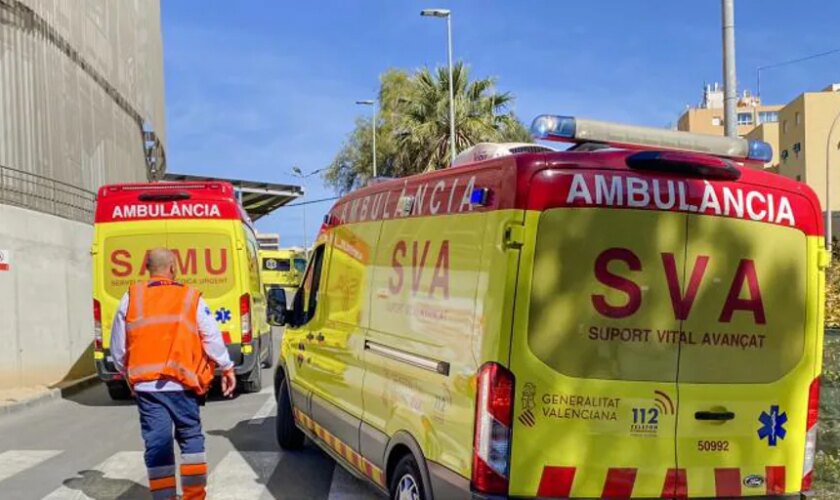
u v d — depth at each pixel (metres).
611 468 3.64
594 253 3.63
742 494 3.87
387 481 4.68
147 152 27.70
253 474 6.62
